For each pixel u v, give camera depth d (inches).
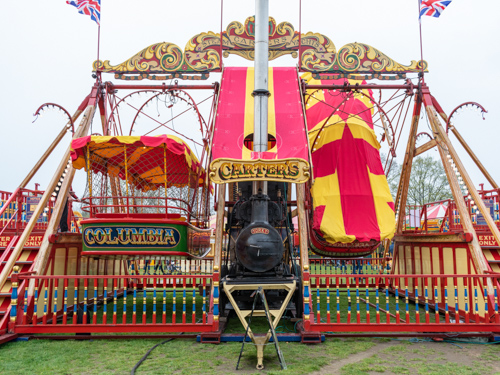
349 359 226.4
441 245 369.4
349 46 398.0
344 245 418.0
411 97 402.9
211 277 273.3
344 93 465.1
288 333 271.7
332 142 438.6
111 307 405.4
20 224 386.9
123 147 295.1
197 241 357.1
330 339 268.8
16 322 267.1
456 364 217.9
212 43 398.9
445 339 265.0
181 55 396.5
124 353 235.6
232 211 382.9
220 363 218.8
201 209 386.6
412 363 219.5
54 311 266.4
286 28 408.5
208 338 260.7
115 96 400.2
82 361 220.4
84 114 363.6
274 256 282.8
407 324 265.7
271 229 288.5
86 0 381.7
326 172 432.8
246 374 201.3
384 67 395.2
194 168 337.7
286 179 259.3
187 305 417.1
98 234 292.2
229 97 372.2
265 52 325.4
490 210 394.6
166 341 263.1
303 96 395.9
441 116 386.3
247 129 341.1
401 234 463.5
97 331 264.4
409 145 433.4
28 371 203.9
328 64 397.4
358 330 265.1
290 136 334.0
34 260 299.0
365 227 410.6
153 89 397.1
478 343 258.1
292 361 221.9
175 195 321.7
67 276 268.1
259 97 316.8
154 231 294.4
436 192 1296.8
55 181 320.8
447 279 357.1
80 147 286.2
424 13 393.1
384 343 259.4
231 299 264.5
